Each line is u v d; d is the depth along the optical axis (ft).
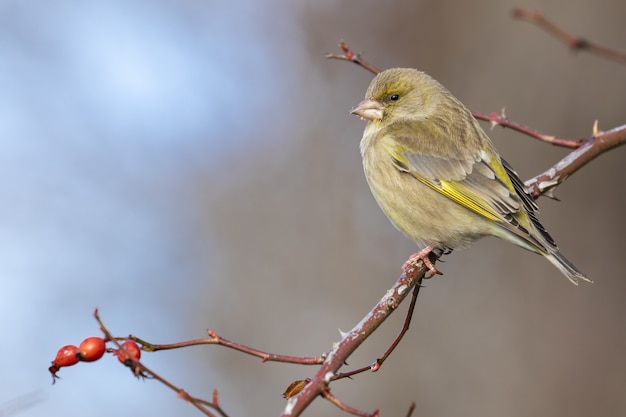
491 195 31.60
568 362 51.93
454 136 33.17
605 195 54.39
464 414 51.98
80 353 21.58
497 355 52.65
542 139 31.30
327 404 52.65
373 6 61.36
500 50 58.65
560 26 57.36
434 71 59.93
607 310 52.70
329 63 61.26
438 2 60.29
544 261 54.03
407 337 53.78
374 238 57.31
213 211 59.00
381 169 33.50
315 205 58.70
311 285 57.00
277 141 60.54
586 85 56.24
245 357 55.57
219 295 57.16
